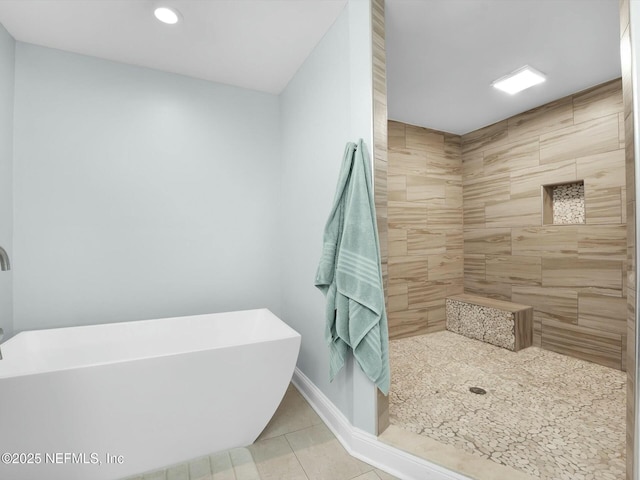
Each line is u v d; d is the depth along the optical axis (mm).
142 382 1386
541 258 2896
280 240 2791
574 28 1794
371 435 1554
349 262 1512
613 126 2398
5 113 1882
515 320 2828
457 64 2178
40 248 2025
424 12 1664
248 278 2670
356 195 1522
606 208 2443
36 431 1238
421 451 1446
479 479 1301
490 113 3066
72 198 2107
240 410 1611
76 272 2115
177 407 1467
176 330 2143
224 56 2205
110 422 1346
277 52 2156
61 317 2076
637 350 951
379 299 1460
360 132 1580
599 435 1634
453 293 3592
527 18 1711
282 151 2748
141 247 2303
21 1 1662
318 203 2037
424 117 3154
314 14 1789
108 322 2201
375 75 1530
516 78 2338
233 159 2621
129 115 2271
